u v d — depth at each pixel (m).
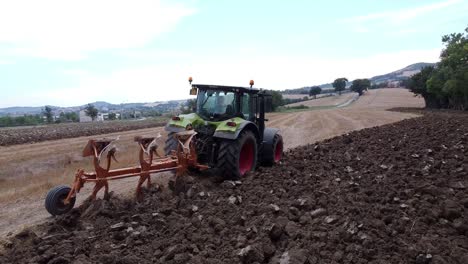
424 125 21.78
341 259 4.61
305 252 4.60
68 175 10.96
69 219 6.11
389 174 8.63
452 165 9.44
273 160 10.23
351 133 19.23
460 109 48.47
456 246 4.89
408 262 4.54
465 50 44.72
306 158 11.76
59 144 20.11
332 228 5.40
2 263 5.05
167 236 5.53
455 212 5.82
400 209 6.07
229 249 4.91
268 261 4.77
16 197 8.63
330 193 7.16
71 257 4.86
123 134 25.84
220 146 8.53
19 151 17.00
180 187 7.66
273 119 37.28
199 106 9.55
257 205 6.42
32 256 5.16
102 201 6.44
